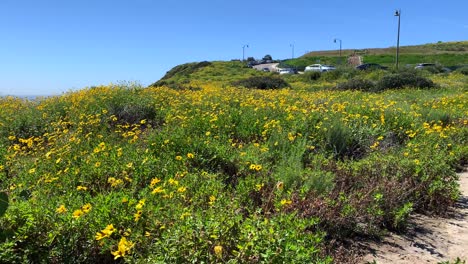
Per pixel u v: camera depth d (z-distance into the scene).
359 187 5.35
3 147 7.68
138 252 3.18
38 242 3.27
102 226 3.47
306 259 2.99
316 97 15.95
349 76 42.12
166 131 7.12
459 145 8.23
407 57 80.50
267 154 6.41
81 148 6.76
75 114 10.20
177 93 14.90
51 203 4.05
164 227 3.39
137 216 3.45
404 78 25.59
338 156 7.23
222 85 30.20
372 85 26.44
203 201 4.29
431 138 7.86
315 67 63.53
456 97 16.91
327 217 4.27
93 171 5.23
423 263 3.91
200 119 8.70
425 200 5.31
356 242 4.25
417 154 6.51
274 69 74.56
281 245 3.00
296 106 10.71
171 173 5.38
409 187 5.37
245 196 4.66
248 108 10.42
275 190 4.82
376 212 4.54
